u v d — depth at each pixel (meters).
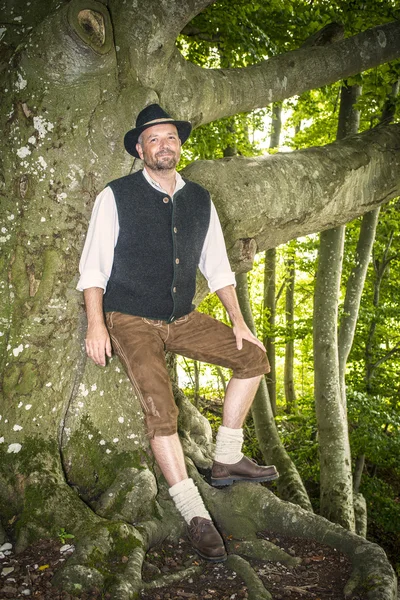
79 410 2.97
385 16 6.15
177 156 2.52
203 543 2.46
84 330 2.98
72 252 2.91
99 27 2.68
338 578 2.46
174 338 2.64
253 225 3.49
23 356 2.84
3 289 2.86
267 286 14.11
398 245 11.20
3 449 2.75
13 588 2.12
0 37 2.95
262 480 2.90
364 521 7.62
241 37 6.22
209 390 14.44
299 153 3.87
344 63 4.11
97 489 2.90
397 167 4.16
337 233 7.30
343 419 7.30
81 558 2.24
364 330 10.65
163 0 2.97
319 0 6.44
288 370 15.62
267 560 2.60
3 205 2.87
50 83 2.80
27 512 2.55
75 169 2.88
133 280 2.52
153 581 2.29
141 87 3.05
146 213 2.50
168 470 2.45
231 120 8.27
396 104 6.91
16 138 2.84
